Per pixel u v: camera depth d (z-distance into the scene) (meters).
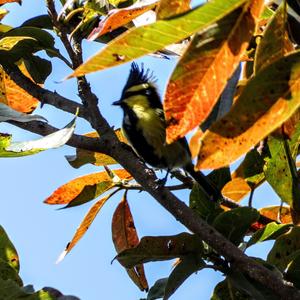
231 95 4.54
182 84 3.88
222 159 3.88
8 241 5.82
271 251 6.83
